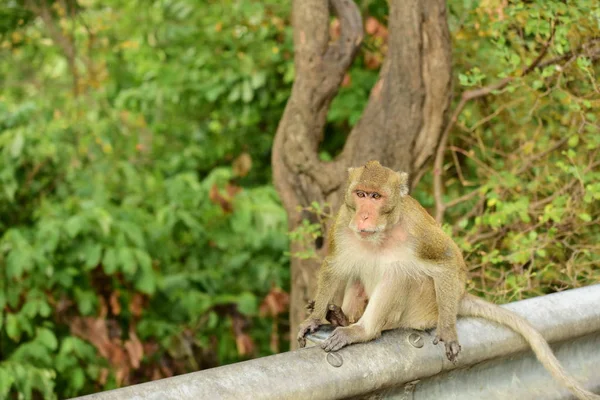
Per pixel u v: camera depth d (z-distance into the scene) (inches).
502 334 193.0
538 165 335.0
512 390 194.7
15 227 423.2
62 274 404.2
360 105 432.8
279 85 478.3
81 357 422.6
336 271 217.6
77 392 431.2
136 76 529.3
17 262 382.0
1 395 370.9
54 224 392.5
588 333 202.1
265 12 456.8
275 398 153.0
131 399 139.5
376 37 422.0
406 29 296.2
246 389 150.6
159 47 523.2
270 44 465.1
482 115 364.2
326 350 168.7
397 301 209.8
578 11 304.2
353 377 165.8
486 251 348.5
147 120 508.7
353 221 203.3
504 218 303.6
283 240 443.8
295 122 308.3
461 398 188.2
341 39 313.6
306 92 307.1
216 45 475.8
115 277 432.5
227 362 486.3
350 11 315.9
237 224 434.6
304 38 306.7
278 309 445.1
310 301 225.3
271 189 455.5
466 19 352.5
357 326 192.1
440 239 212.4
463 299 208.7
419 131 300.2
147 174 483.5
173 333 454.3
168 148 517.3
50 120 459.8
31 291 403.5
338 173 305.6
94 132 459.5
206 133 516.4
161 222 434.6
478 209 362.6
